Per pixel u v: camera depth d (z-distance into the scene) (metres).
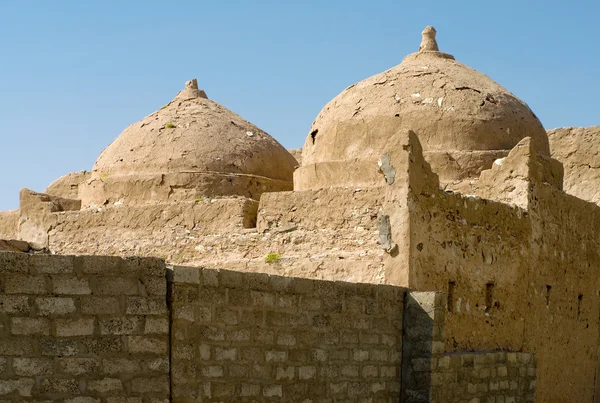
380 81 20.36
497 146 19.72
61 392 10.62
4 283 10.38
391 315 14.80
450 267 16.41
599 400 21.64
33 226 21.02
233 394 12.26
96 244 20.22
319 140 20.31
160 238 19.53
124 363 11.06
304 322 13.36
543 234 19.09
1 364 10.31
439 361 14.85
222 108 23.61
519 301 18.09
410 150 15.78
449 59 21.58
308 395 13.36
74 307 10.77
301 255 17.72
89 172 26.08
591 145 25.28
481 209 17.25
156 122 22.61
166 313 11.42
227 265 18.45
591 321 21.33
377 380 14.50
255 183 21.75
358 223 17.25
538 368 18.64
